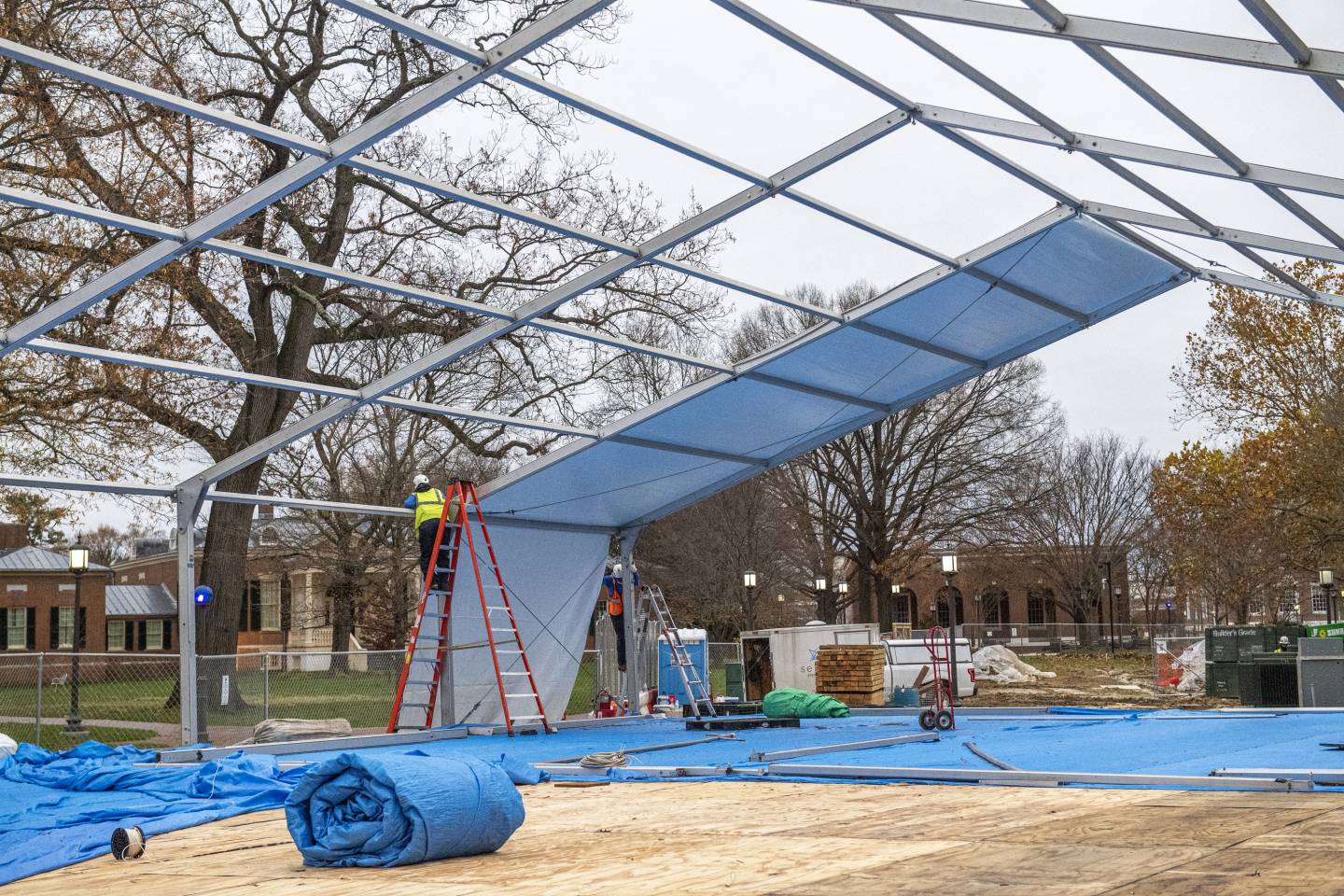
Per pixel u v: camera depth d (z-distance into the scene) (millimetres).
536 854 6855
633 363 34062
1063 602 61219
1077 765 11469
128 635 65312
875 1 9695
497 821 6902
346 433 33656
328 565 35969
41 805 10695
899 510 50781
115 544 83938
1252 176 12188
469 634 20562
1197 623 67625
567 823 8352
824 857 6199
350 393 16328
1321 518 40125
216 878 6453
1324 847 5781
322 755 16000
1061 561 59250
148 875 6781
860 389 19844
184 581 17062
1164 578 65000
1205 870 5254
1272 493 41062
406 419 33969
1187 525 50125
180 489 17062
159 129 23172
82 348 13602
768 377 18469
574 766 12977
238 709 19188
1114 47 9312
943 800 8922
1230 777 9016
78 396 23672
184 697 16844
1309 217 13203
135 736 23047
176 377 25094
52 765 13938
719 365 17875
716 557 47344
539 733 19516
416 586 38906
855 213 14672
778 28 11266
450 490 19562
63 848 7910
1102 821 7152
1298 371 39750
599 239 14008
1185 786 9039
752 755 13375
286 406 28781
